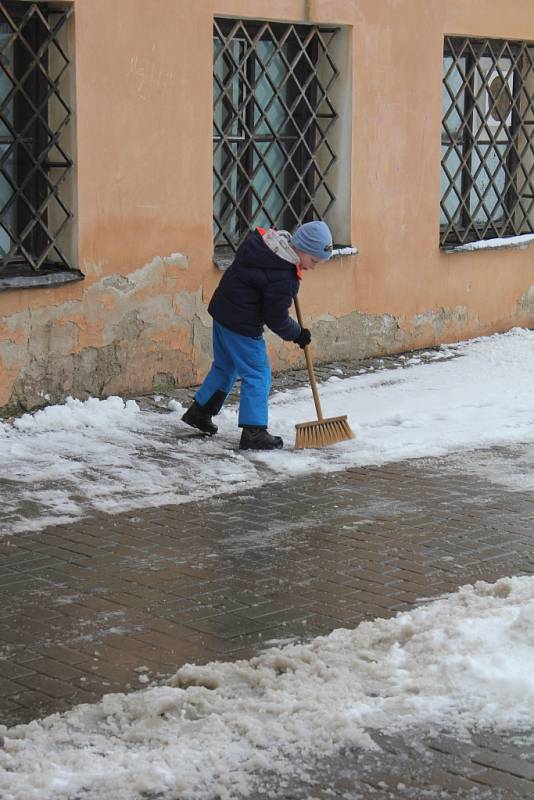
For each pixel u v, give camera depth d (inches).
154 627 240.5
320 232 366.0
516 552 286.7
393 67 514.9
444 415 420.5
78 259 419.2
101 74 417.4
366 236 514.3
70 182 417.1
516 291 591.5
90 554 282.7
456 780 181.9
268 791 179.2
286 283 366.3
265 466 357.7
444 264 552.1
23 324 407.5
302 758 187.6
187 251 450.0
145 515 311.4
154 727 197.0
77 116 412.2
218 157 468.8
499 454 374.0
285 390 460.1
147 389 446.3
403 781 181.6
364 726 196.9
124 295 433.7
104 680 216.5
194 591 260.1
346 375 489.1
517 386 469.7
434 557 282.7
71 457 361.7
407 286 536.1
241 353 371.2
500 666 213.3
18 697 209.6
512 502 326.3
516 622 226.2
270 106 480.7
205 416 388.2
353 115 501.0
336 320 508.7
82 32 409.4
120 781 179.5
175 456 366.0
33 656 226.5
